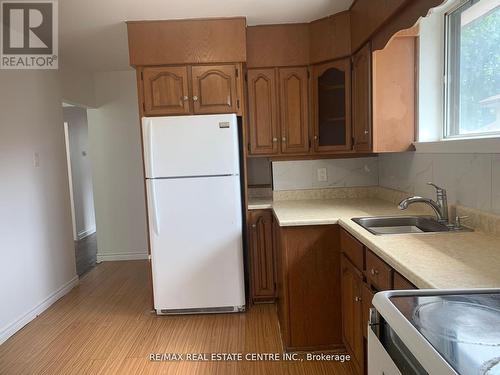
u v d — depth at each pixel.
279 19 2.94
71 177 5.89
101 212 4.69
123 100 4.54
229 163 2.93
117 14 2.70
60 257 3.62
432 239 1.73
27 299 3.04
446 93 2.39
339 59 2.93
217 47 2.90
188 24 2.88
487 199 1.80
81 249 5.46
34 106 3.27
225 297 3.04
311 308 2.45
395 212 2.48
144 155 2.97
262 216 3.15
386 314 0.96
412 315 0.97
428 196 2.37
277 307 3.11
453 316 0.96
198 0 2.50
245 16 2.85
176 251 2.99
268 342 2.59
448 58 2.37
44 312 3.22
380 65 2.46
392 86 2.47
